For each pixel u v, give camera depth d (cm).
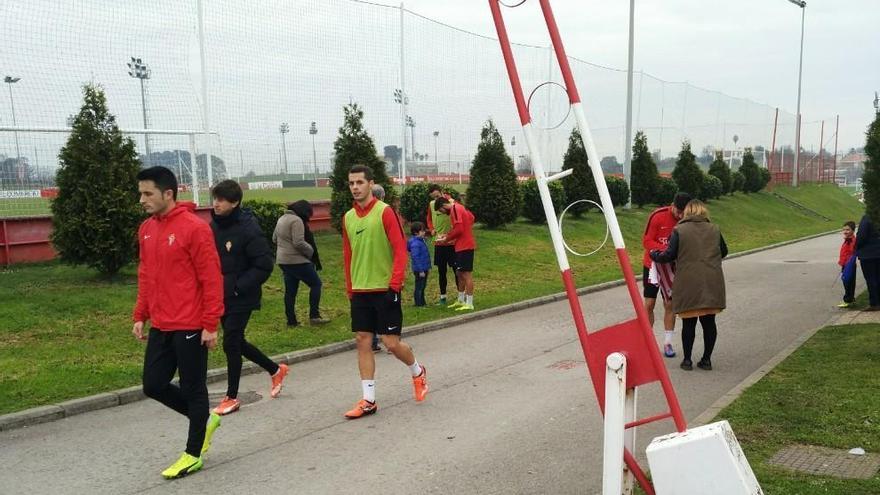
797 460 434
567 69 318
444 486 435
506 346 855
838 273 1596
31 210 1144
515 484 437
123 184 1007
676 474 287
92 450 507
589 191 2230
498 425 553
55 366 684
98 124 999
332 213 1452
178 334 446
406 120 1747
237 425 561
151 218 457
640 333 315
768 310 1105
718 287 698
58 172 994
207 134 1371
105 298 916
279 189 1497
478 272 1416
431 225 1160
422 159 1802
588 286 1353
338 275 1210
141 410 609
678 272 705
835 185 5431
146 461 486
